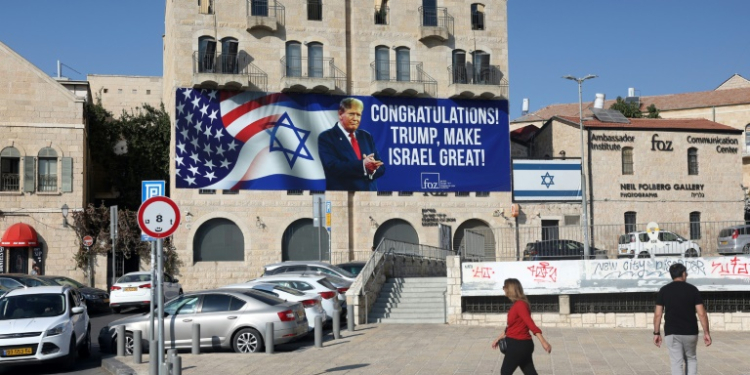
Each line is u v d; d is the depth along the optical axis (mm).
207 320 20281
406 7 48594
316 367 17703
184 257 44250
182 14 45312
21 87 43812
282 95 46125
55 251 43750
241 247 45125
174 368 14242
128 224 44688
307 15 46906
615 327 24969
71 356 18906
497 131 49188
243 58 45812
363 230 46594
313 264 31281
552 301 25531
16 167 43719
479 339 22031
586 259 25359
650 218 50531
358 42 47656
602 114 52969
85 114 48562
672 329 12328
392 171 47344
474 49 49438
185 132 44688
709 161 51844
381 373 16734
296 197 45844
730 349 19547
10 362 17797
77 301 20906
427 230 47500
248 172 45281
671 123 52906
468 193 48469
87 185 49750
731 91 71312
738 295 24609
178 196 44406
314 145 46344
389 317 27812
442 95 48625
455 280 26078
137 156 52469
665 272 24844
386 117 47562
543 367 17062
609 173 50188
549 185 49438
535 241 26281
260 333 20172
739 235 24656
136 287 34219
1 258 42812
